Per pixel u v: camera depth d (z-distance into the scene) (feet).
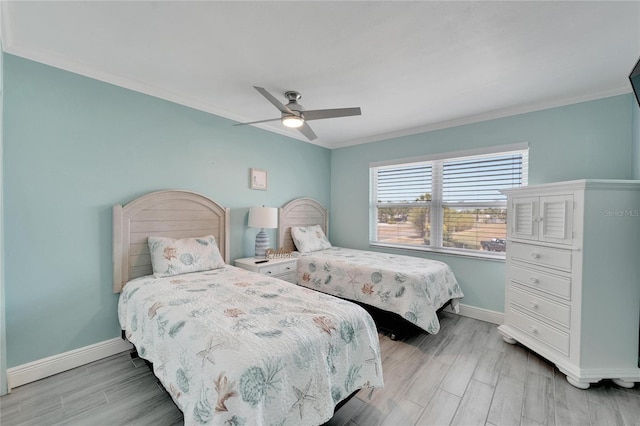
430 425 5.21
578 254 6.46
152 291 6.52
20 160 6.29
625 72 7.18
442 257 11.53
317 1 4.74
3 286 5.94
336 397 4.66
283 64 6.91
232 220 10.80
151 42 6.04
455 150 11.15
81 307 7.21
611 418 5.40
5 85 6.09
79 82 7.11
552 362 6.96
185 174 9.32
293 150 13.38
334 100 9.06
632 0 4.66
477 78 7.55
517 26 5.41
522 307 7.95
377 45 6.07
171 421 5.29
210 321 4.82
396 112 10.18
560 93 8.50
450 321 10.35
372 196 14.20
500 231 10.37
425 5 4.83
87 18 5.24
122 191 7.90
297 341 4.26
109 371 6.92
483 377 6.75
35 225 6.52
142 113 8.26
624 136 8.00
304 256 11.53
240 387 3.46
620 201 6.35
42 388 6.23
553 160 9.09
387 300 8.79
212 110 9.91
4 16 5.14
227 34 5.72
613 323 6.33
